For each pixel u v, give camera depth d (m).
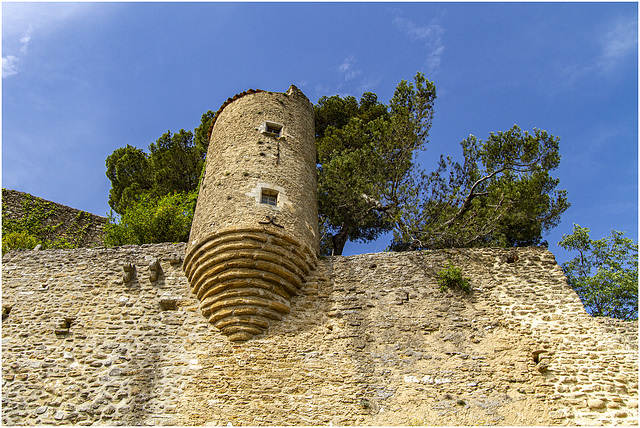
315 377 11.17
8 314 12.91
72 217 22.83
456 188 17.62
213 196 13.89
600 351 11.18
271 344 11.62
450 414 10.47
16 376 11.48
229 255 11.99
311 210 14.42
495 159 17.11
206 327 12.01
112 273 13.57
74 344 12.05
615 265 16.72
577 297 12.22
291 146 15.64
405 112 18.91
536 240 17.72
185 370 11.34
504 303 12.40
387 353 11.61
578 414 10.35
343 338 11.92
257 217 12.74
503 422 10.30
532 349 11.46
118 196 24.02
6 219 21.34
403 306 12.56
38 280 13.65
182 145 25.42
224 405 10.73
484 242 16.20
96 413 10.75
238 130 15.92
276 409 10.66
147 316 12.45
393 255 13.69
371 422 10.42
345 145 21.88
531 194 16.38
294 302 12.53
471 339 11.79
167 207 18.03
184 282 13.10
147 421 10.57
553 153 16.39
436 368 11.28
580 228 17.47
